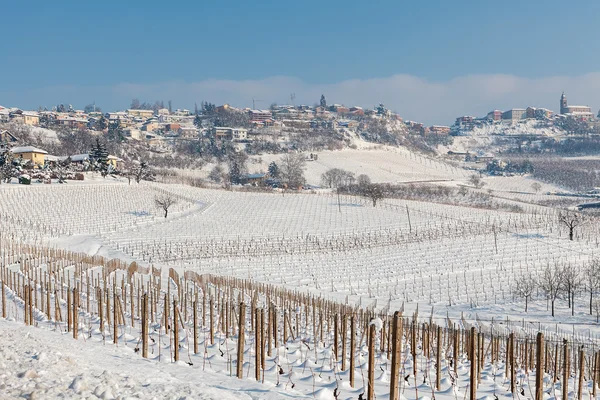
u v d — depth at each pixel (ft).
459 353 102.06
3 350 51.16
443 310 176.04
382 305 174.40
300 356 80.33
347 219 364.99
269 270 222.48
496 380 78.33
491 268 236.43
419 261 246.06
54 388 41.19
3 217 305.53
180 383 47.29
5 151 461.78
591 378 94.22
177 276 153.48
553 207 518.37
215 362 72.23
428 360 83.97
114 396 41.16
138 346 79.77
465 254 259.80
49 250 207.92
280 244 280.72
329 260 247.29
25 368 45.85
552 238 293.23
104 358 59.62
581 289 196.03
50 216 327.26
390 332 90.02
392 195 499.51
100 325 95.09
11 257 204.64
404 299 186.09
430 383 65.00
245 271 218.59
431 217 369.50
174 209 385.70
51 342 62.54
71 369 47.50
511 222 344.90
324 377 67.51
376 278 215.72
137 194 422.41
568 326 161.17
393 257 254.27
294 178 613.11
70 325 91.50
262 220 355.15
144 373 51.67
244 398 46.62
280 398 47.78
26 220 308.60
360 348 92.38
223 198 438.81
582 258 252.83
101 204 378.73
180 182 529.86
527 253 262.06
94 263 189.37
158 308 126.72
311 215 377.91
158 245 267.39
